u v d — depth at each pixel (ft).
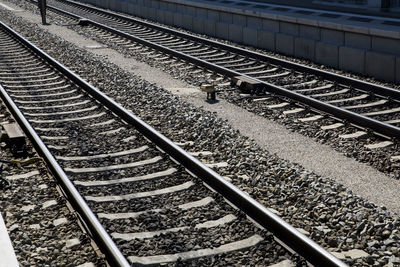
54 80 57.93
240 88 50.72
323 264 21.70
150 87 52.47
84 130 40.81
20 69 64.03
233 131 39.45
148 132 37.93
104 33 91.56
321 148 36.73
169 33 86.89
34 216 27.61
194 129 40.37
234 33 82.79
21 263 23.32
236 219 26.30
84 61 66.95
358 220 26.12
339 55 62.49
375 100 47.62
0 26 99.04
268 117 43.37
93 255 23.67
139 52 74.18
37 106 48.06
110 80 56.65
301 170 32.35
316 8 96.12
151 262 23.08
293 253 23.00
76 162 34.60
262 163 33.45
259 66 63.00
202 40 77.41
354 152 35.40
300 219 26.78
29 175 32.53
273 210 27.73
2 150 37.17
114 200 29.04
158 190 30.22
